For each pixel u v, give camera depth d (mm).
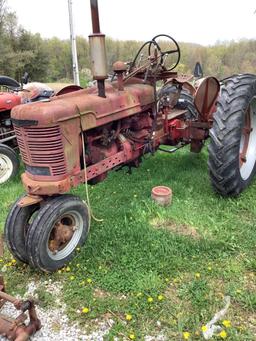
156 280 2799
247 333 2334
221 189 3830
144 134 3982
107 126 3488
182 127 4578
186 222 3611
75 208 3070
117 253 3135
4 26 26938
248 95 3732
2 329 2238
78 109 3029
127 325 2451
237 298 2604
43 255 2852
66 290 2793
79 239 3188
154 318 2486
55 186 2951
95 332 2426
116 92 3545
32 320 2346
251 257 3035
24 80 7320
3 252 3244
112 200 4133
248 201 3906
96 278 2873
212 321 2436
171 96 4402
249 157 4203
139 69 3812
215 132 3672
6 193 4594
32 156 2953
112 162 3541
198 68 6336
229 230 3424
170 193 3928
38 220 2844
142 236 3346
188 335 2311
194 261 3016
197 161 5195
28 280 2955
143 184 4488
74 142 3039
